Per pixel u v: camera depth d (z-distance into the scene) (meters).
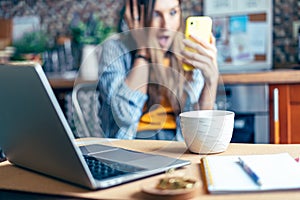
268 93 2.82
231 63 3.31
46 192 0.81
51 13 3.70
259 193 0.74
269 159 0.93
